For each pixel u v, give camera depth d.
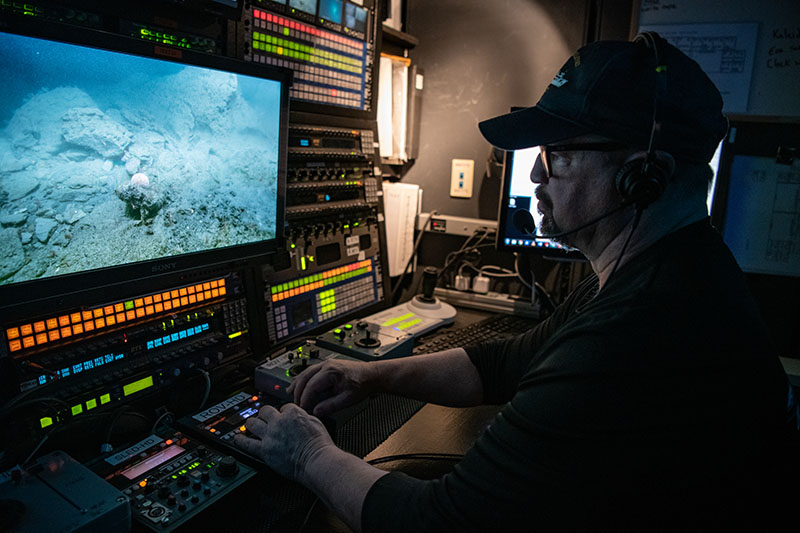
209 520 0.79
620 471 0.57
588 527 0.59
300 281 1.45
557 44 1.97
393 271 2.07
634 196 0.63
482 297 1.97
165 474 0.85
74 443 0.92
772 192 1.84
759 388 0.59
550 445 0.59
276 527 0.84
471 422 1.18
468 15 2.08
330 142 1.57
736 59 1.81
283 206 1.31
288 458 0.81
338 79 1.56
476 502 0.61
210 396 1.15
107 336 0.99
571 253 1.79
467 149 2.15
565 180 0.73
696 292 0.61
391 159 2.06
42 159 0.85
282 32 1.34
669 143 0.64
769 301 1.89
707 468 0.58
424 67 2.18
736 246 1.90
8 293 0.84
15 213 0.83
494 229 2.06
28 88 0.82
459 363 1.06
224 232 1.18
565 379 0.61
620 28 1.91
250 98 1.17
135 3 1.00
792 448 0.64
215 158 1.12
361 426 1.13
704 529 0.61
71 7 0.91
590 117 0.67
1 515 0.67
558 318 1.03
